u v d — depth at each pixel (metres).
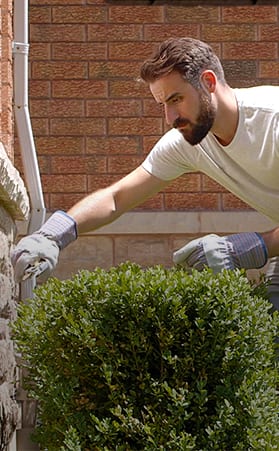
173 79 3.99
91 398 3.90
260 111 4.14
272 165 4.20
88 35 7.34
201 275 3.84
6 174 4.64
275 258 4.43
